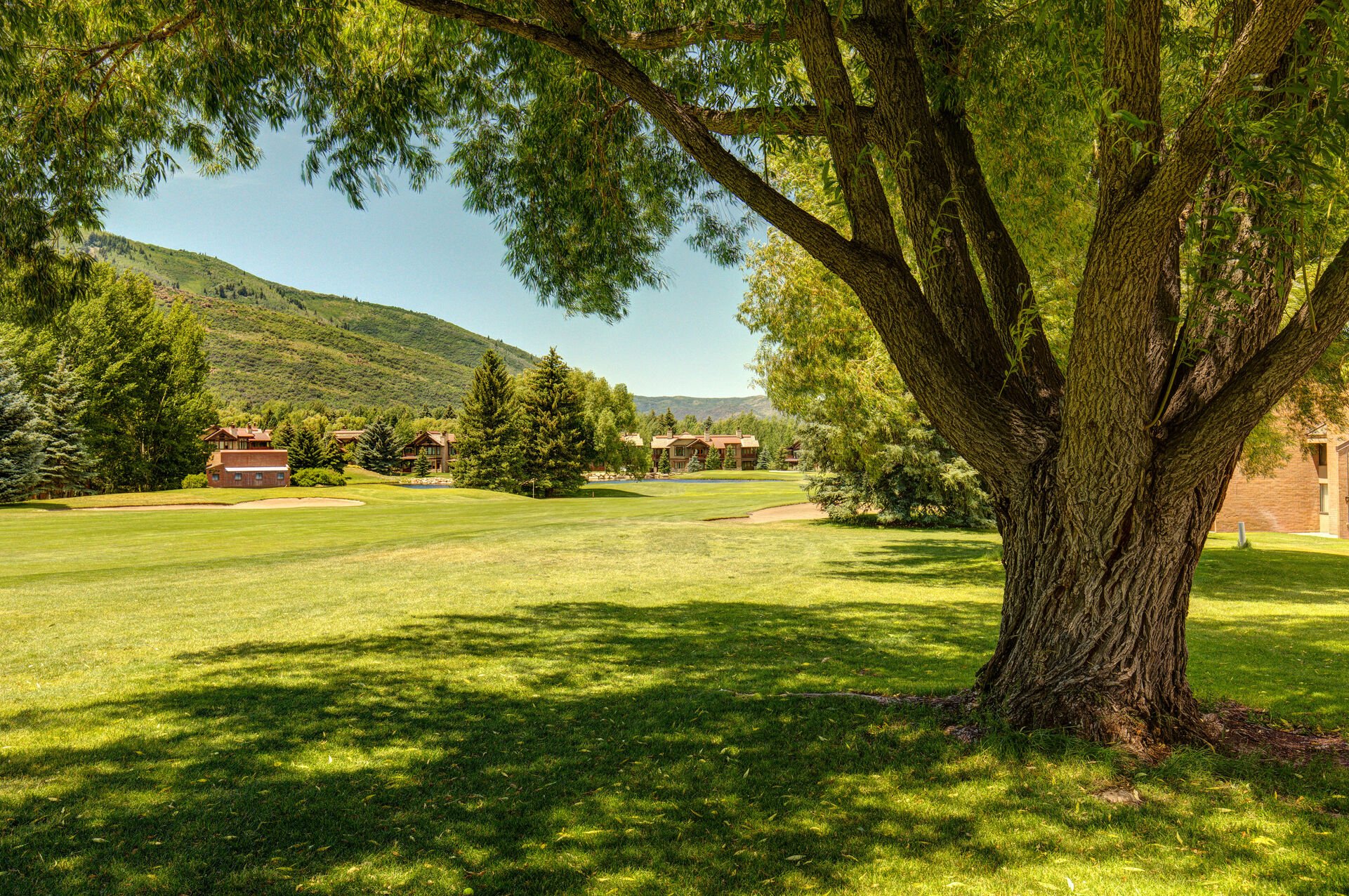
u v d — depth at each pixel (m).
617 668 6.40
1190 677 5.83
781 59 4.64
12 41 5.21
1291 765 3.78
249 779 3.88
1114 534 3.93
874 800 3.51
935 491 25.48
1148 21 3.24
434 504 41.03
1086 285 3.47
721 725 4.67
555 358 52.81
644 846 3.13
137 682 5.92
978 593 11.25
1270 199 3.05
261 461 61.53
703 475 97.94
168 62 6.06
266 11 5.33
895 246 4.19
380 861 3.01
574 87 6.61
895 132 4.48
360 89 5.99
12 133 5.86
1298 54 3.51
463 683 5.88
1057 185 7.20
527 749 4.32
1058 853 2.98
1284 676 5.89
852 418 16.23
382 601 10.30
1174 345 4.14
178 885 2.82
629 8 6.20
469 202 7.09
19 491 37.47
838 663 6.52
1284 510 27.62
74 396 44.22
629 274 7.51
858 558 16.34
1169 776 3.59
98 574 13.14
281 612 9.41
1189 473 3.75
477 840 3.20
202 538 20.80
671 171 7.32
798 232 4.16
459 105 6.88
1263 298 3.83
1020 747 3.92
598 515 30.17
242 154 6.12
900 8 4.45
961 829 3.20
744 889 2.78
